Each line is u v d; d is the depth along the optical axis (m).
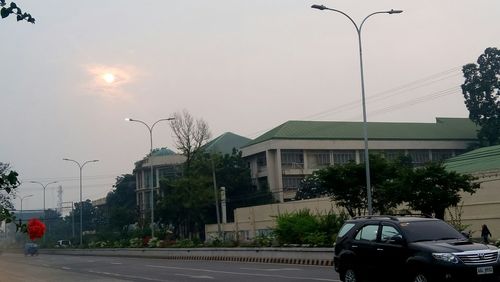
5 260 56.78
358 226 15.41
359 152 87.69
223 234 66.00
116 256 59.62
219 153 80.75
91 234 104.62
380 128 91.25
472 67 81.56
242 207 79.25
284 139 84.19
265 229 66.94
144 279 24.39
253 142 88.19
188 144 71.69
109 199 120.62
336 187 36.97
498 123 79.50
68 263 44.84
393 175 36.88
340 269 15.70
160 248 50.66
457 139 91.00
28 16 6.59
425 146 89.62
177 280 23.00
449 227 14.21
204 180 69.69
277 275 22.48
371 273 14.47
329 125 90.31
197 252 43.53
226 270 27.41
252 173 88.25
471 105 81.25
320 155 86.25
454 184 32.47
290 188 83.75
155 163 100.62
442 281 12.46
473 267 12.41
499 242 22.55
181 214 72.69
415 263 13.01
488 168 49.03
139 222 89.25
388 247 13.94
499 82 79.56
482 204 44.34
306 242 33.66
